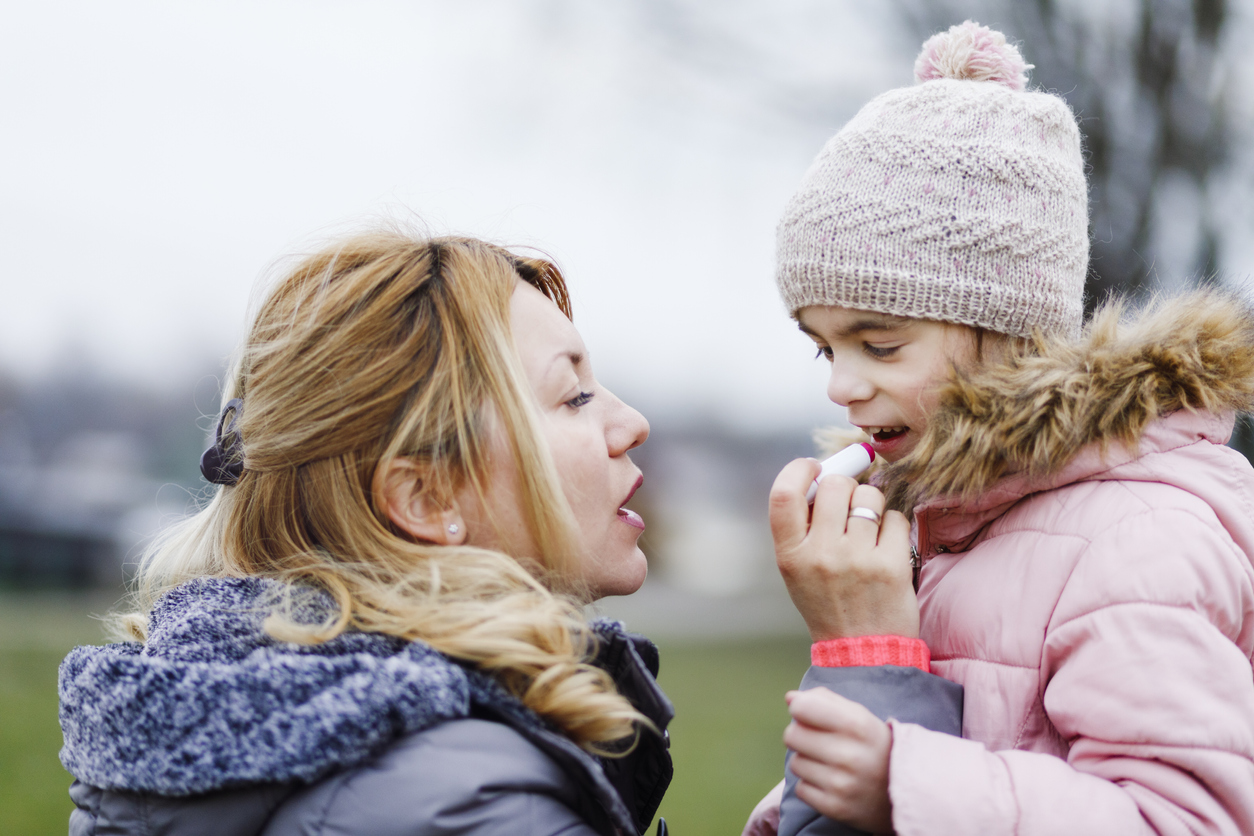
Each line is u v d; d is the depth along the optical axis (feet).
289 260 4.72
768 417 71.36
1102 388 4.19
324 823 3.22
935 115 4.74
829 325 4.87
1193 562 3.82
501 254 4.93
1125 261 17.22
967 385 4.36
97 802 3.45
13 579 37.45
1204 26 18.15
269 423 4.33
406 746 3.36
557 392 4.59
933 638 4.49
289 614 3.91
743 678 26.30
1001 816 3.49
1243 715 3.60
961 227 4.53
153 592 5.06
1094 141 18.25
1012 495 4.42
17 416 91.25
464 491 4.29
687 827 12.69
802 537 4.44
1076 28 18.94
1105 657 3.76
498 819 3.28
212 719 3.24
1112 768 3.67
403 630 3.78
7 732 15.57
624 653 4.32
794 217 4.94
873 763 3.69
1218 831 3.46
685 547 62.69
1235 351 4.28
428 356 4.30
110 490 40.78
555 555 4.30
